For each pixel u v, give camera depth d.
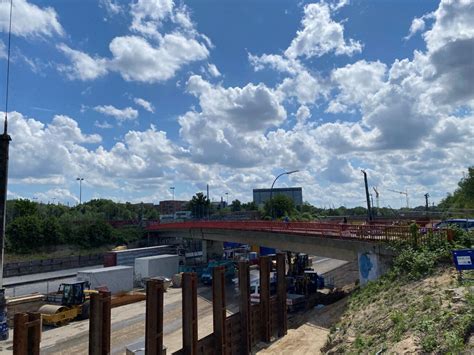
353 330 19.84
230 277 60.38
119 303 44.75
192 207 145.50
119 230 99.62
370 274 28.47
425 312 16.08
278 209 110.12
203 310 40.09
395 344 14.70
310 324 29.33
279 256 30.69
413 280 21.42
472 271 18.94
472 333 12.63
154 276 59.72
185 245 97.06
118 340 31.09
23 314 16.03
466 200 71.62
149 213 183.50
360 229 30.16
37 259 74.75
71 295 37.94
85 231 90.44
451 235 23.52
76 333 33.25
